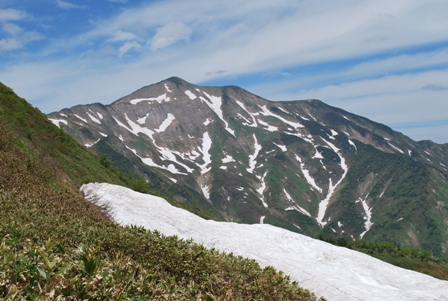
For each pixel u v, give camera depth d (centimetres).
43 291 514
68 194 2130
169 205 2497
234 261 1182
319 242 2134
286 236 2153
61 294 527
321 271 1688
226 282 971
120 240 1030
